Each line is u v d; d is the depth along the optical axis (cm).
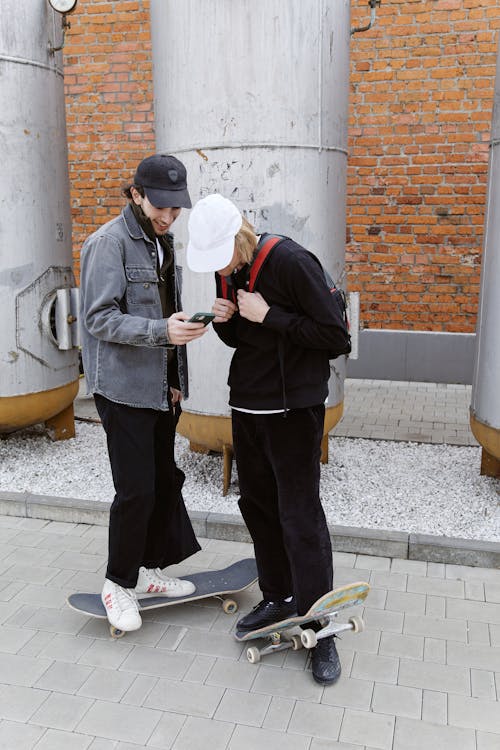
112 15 693
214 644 280
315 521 249
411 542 345
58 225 449
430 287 689
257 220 372
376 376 713
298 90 362
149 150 716
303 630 258
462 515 380
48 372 446
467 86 643
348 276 706
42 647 279
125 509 269
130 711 242
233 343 264
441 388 678
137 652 275
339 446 498
